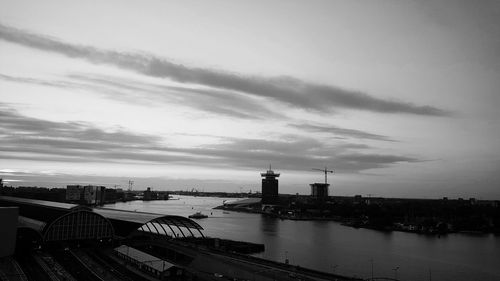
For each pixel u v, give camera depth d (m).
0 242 114.00
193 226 177.25
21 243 129.38
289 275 105.75
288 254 193.75
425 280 145.38
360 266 166.62
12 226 116.69
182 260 132.12
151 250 147.38
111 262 117.69
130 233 151.38
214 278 103.31
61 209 156.75
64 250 131.38
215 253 140.62
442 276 151.75
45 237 130.38
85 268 109.06
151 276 103.19
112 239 145.38
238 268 113.69
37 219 158.38
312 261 176.12
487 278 149.75
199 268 119.44
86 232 139.50
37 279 96.06
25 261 113.56
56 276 99.44
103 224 143.62
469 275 154.00
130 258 118.56
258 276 104.88
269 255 188.62
